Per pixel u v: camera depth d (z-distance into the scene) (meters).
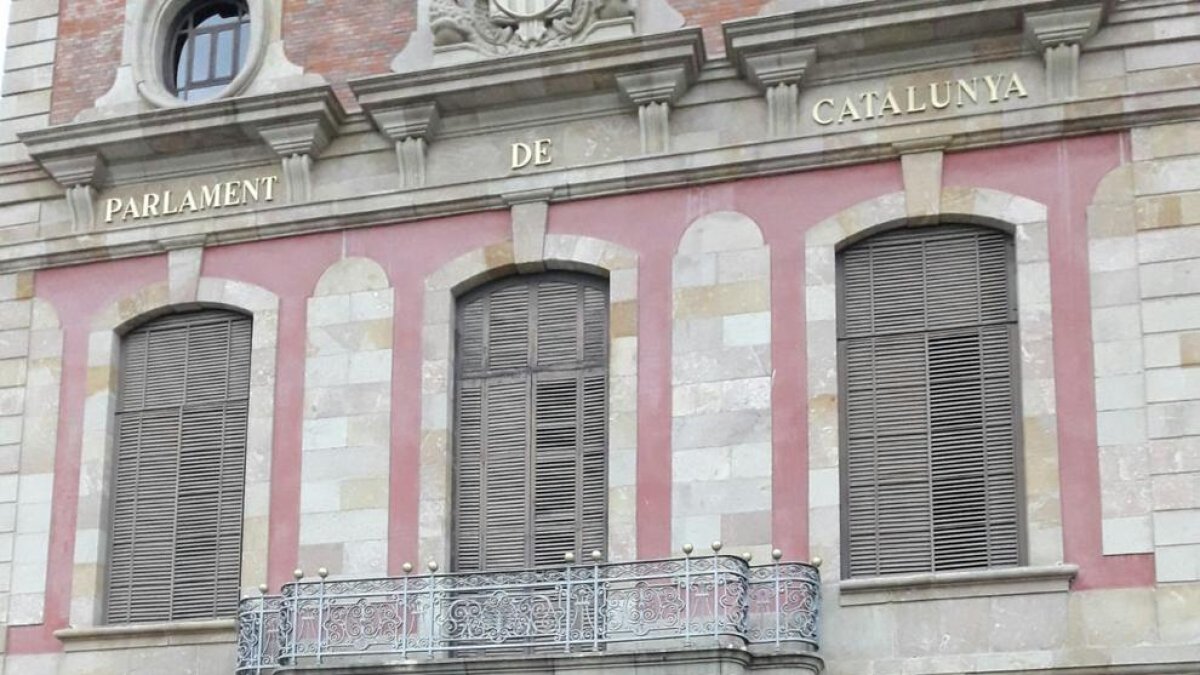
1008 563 23.72
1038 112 24.77
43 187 28.59
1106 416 23.61
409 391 26.14
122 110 28.55
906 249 25.17
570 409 25.81
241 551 26.31
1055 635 23.02
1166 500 23.14
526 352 26.20
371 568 25.50
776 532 24.27
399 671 23.17
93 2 29.44
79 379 27.62
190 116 27.53
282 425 26.52
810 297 25.05
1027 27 24.83
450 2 27.34
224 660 25.67
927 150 25.11
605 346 25.92
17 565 26.95
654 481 24.86
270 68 28.19
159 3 29.02
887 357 24.84
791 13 25.31
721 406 24.92
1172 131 24.44
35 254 28.20
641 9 26.89
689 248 25.67
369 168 27.28
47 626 26.59
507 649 23.84
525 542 25.41
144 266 27.89
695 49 25.78
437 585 24.47
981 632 23.22
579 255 26.08
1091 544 23.23
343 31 28.08
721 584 23.14
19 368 27.88
